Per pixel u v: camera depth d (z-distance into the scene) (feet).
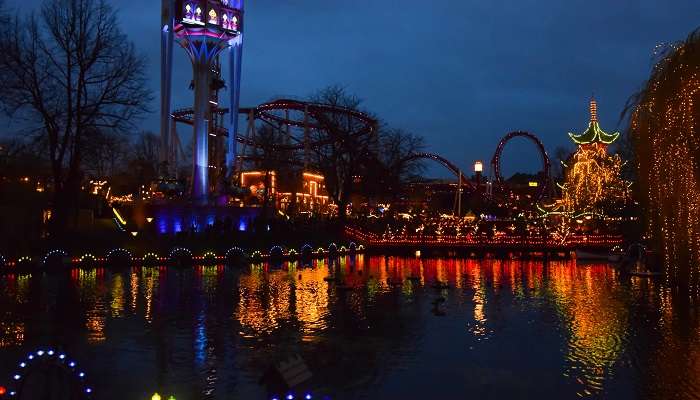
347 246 219.61
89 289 103.09
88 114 164.35
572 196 281.33
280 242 193.36
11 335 65.05
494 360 55.62
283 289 106.83
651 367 52.80
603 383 48.26
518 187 476.95
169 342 62.23
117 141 206.18
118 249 145.79
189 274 131.54
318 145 278.87
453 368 52.85
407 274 141.38
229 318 76.38
